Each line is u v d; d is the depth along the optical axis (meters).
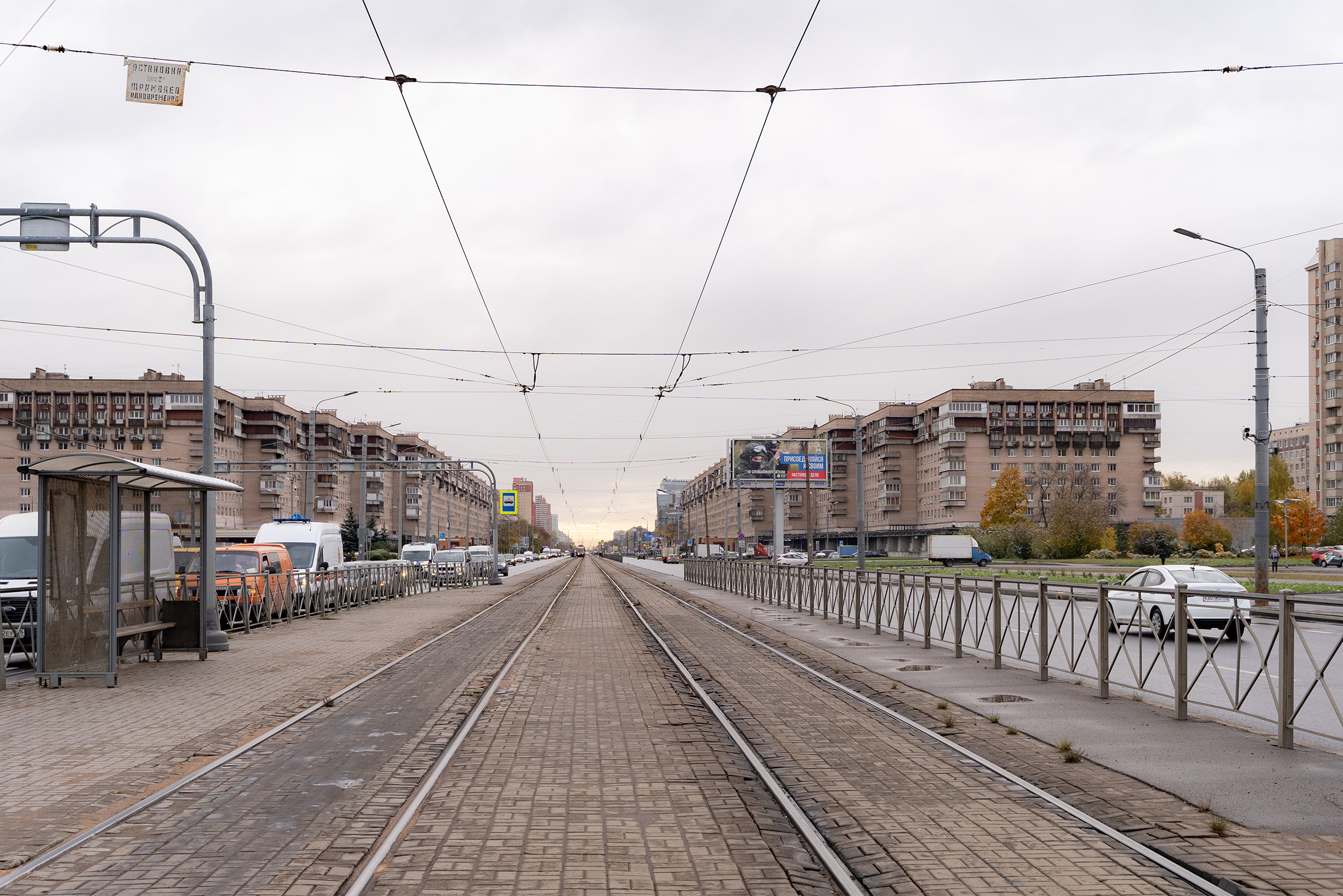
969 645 15.55
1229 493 159.12
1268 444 25.50
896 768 7.71
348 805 6.57
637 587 50.25
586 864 5.30
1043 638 12.70
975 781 7.23
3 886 4.96
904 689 12.09
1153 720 9.59
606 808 6.48
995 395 110.62
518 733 9.27
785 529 148.12
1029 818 6.18
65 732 9.34
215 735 9.14
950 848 5.54
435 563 51.59
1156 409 112.19
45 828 6.01
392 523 131.12
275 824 6.10
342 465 42.72
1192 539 94.06
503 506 93.56
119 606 14.22
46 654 12.33
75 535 12.90
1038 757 7.97
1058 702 10.81
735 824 6.10
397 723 9.83
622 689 12.39
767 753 8.31
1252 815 6.10
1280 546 85.69
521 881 5.03
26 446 88.69
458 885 4.98
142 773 7.55
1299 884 4.82
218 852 5.53
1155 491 111.94
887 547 128.62
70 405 89.25
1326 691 7.75
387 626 23.53
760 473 72.38
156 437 89.81
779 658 15.94
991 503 83.06
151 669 14.58
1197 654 9.46
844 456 139.25
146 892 4.88
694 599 37.22
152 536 15.80
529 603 34.94
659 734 9.23
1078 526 75.75
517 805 6.56
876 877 5.08
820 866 5.39
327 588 28.20
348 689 12.29
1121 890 4.86
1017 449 110.88
